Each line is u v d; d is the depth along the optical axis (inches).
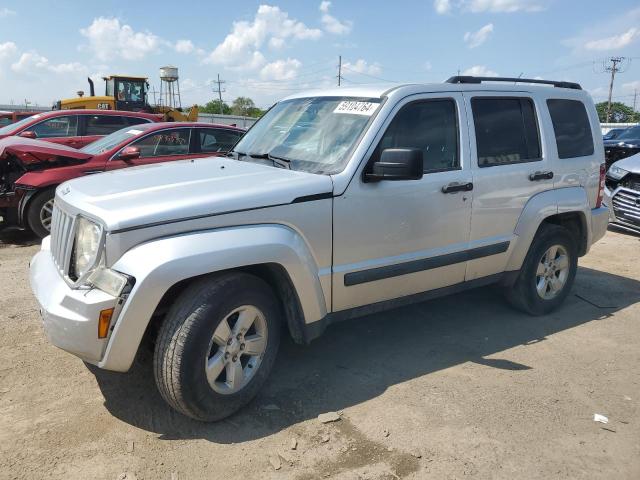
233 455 116.9
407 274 157.3
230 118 1636.3
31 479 107.1
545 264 197.9
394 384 148.9
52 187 294.0
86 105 750.5
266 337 133.8
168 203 120.0
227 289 122.1
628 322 199.0
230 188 129.7
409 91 158.1
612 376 157.4
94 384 143.3
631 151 462.0
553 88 198.4
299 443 121.6
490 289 229.1
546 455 120.6
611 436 128.2
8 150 285.9
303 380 149.7
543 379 154.3
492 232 176.4
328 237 139.3
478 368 159.8
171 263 113.9
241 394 129.4
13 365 151.7
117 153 310.7
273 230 128.6
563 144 197.0
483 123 174.2
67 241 126.6
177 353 117.2
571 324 195.9
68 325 113.9
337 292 144.4
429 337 181.0
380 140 148.6
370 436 124.8
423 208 156.5
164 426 126.2
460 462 117.2
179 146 330.3
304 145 158.4
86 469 110.7
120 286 111.8
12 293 209.0
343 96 165.8
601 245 320.5
